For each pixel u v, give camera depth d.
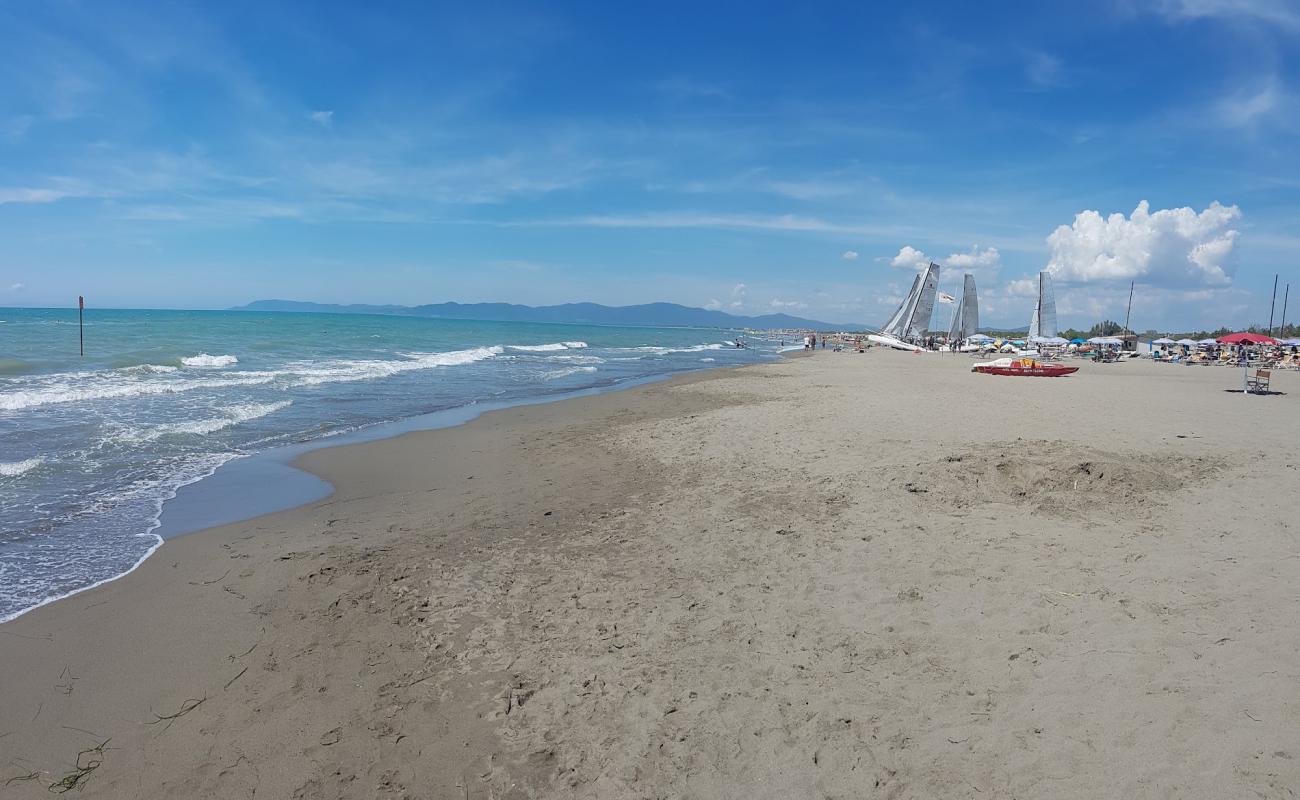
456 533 7.27
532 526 7.49
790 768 3.44
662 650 4.64
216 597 5.57
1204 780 3.14
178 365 24.52
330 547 6.81
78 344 31.61
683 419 15.04
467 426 14.43
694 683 4.23
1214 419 14.32
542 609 5.33
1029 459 8.84
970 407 16.56
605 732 3.79
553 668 4.46
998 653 4.40
